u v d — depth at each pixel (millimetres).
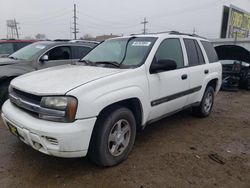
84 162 3557
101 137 3178
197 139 4562
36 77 3537
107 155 3297
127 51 4184
